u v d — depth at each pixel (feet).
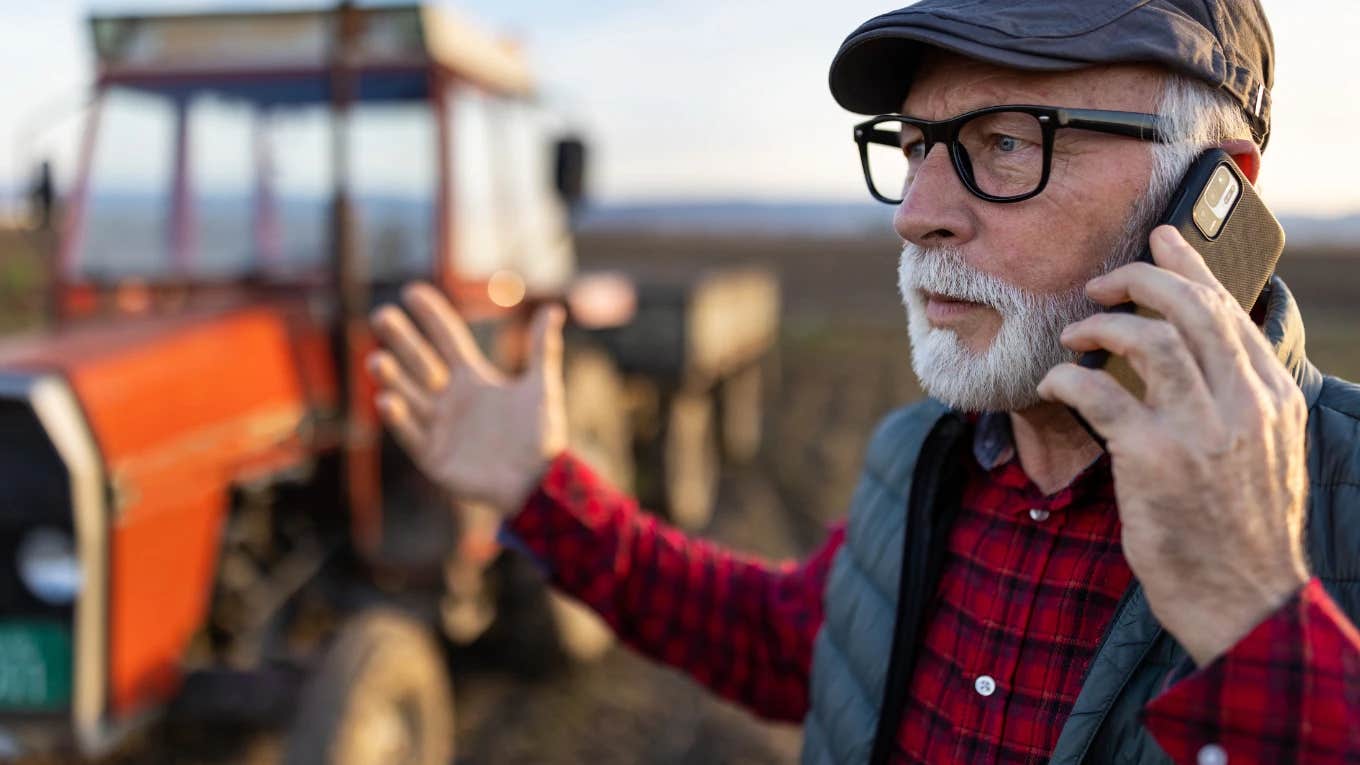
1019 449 3.52
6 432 7.38
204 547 8.53
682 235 148.15
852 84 3.50
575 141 12.73
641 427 19.92
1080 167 3.03
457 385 4.61
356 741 8.20
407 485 10.66
